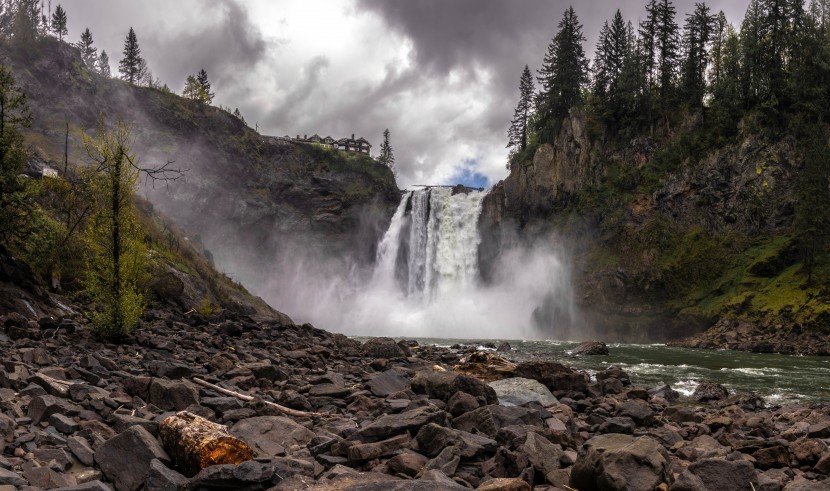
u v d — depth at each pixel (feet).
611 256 285.23
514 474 24.89
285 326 98.27
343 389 42.70
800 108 281.95
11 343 44.73
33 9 341.62
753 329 212.43
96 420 27.94
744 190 271.90
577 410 49.32
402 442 27.37
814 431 36.27
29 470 20.81
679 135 306.35
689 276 261.24
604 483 21.81
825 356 162.61
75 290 80.64
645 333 257.96
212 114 343.05
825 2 346.13
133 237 58.08
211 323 88.48
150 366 43.14
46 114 275.59
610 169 313.32
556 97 337.31
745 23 340.80
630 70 324.39
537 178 322.96
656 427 41.04
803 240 227.81
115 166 55.83
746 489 22.41
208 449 22.54
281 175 352.28
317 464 26.09
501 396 46.73
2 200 73.20
